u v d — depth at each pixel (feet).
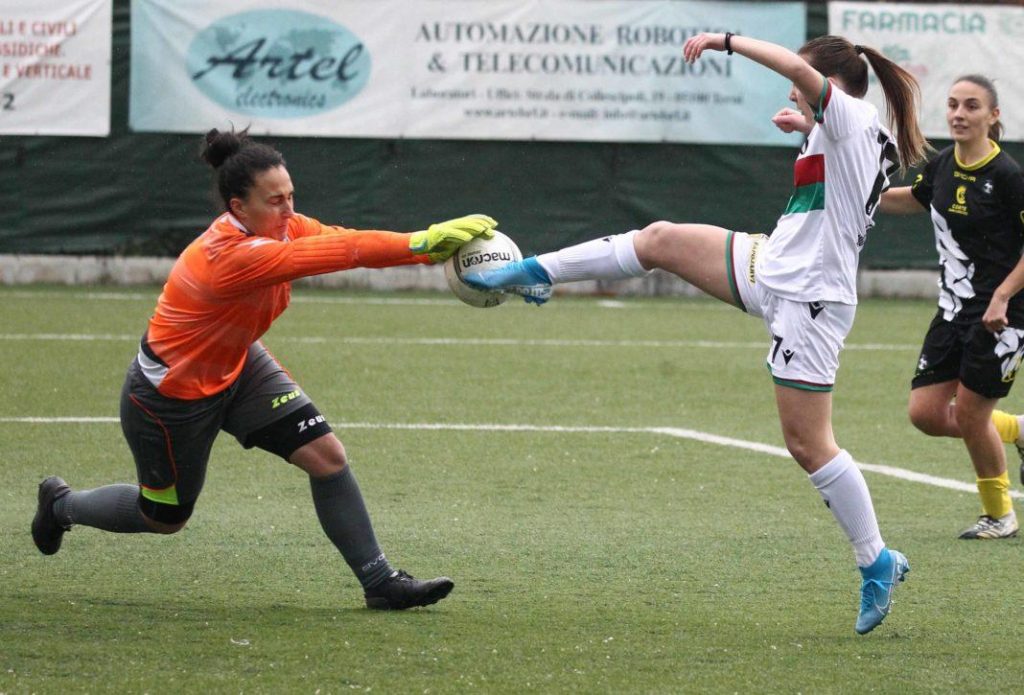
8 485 89.56
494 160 219.82
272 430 60.34
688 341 174.40
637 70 219.61
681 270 60.23
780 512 86.17
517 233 220.64
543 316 198.70
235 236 55.47
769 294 58.23
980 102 79.66
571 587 67.21
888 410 127.75
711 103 220.84
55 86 211.00
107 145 213.66
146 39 212.43
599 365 152.15
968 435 80.74
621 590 66.69
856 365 157.17
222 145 56.44
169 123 214.28
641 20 218.79
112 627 57.57
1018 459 111.14
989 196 79.87
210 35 213.46
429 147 218.79
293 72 215.31
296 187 217.36
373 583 61.41
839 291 57.52
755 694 49.96
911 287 229.86
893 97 60.64
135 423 58.44
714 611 62.80
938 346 82.74
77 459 98.17
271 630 57.57
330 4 214.90
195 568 69.67
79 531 76.95
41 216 213.87
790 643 57.16
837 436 114.42
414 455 102.83
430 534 78.79
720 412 124.57
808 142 57.41
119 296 203.51
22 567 68.74
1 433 107.14
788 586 67.97
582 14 218.38
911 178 221.25
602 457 103.30
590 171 221.05
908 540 79.66
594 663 53.52
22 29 209.56
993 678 52.44
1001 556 75.77
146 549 73.46
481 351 160.86
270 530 78.74
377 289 229.66
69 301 195.72
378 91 217.15
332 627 58.34
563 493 90.94
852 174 56.54
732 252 59.41
